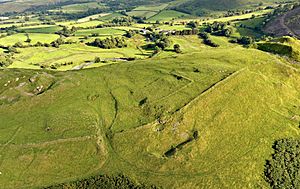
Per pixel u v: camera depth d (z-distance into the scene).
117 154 61.44
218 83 74.19
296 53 89.00
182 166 58.34
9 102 74.88
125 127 65.94
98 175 58.03
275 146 61.88
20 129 67.00
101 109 71.44
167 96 72.00
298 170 58.03
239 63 83.19
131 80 80.06
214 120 66.50
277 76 80.31
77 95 75.94
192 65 83.19
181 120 65.69
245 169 57.62
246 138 63.47
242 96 71.88
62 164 60.38
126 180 56.72
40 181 57.88
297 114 70.06
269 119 67.94
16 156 61.28
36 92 78.06
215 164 58.50
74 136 64.31
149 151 61.38
